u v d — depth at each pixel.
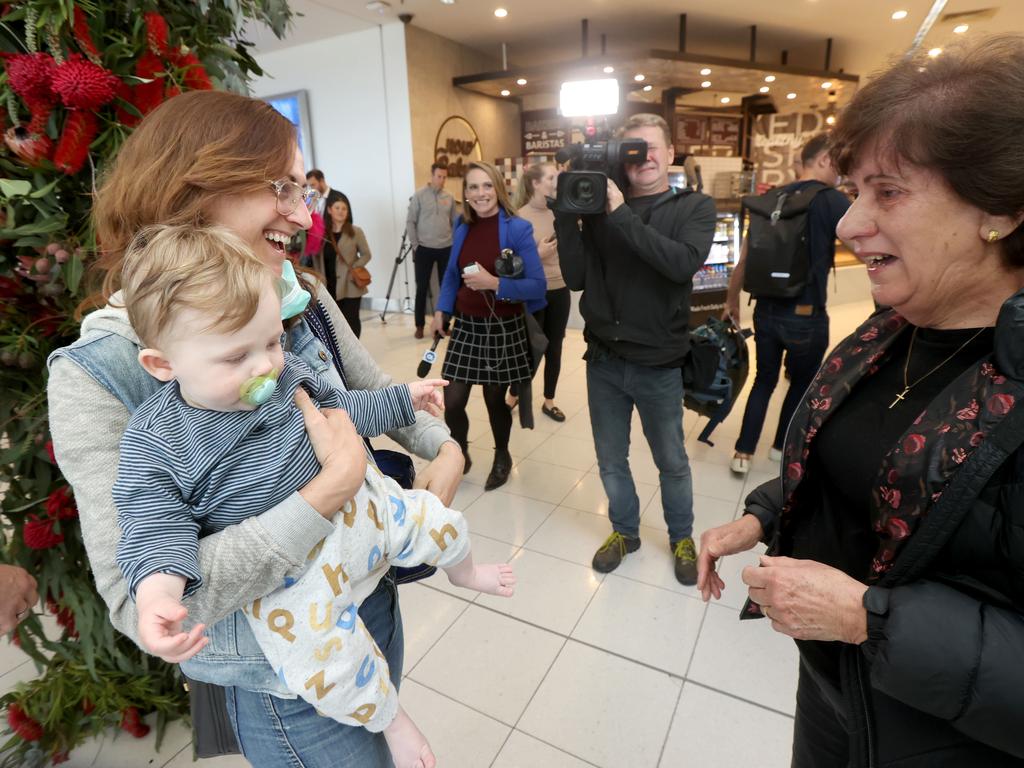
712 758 1.50
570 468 3.05
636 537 2.27
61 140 1.04
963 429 0.62
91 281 0.86
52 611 1.38
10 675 1.79
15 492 1.25
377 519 0.80
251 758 0.83
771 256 2.63
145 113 1.12
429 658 1.82
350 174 7.16
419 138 6.78
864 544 0.80
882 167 0.67
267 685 0.74
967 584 0.63
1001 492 0.60
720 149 8.45
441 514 0.90
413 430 1.06
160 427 0.62
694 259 1.82
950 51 0.64
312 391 0.78
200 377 0.61
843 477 0.81
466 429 2.94
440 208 5.60
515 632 1.92
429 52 6.77
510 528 2.52
